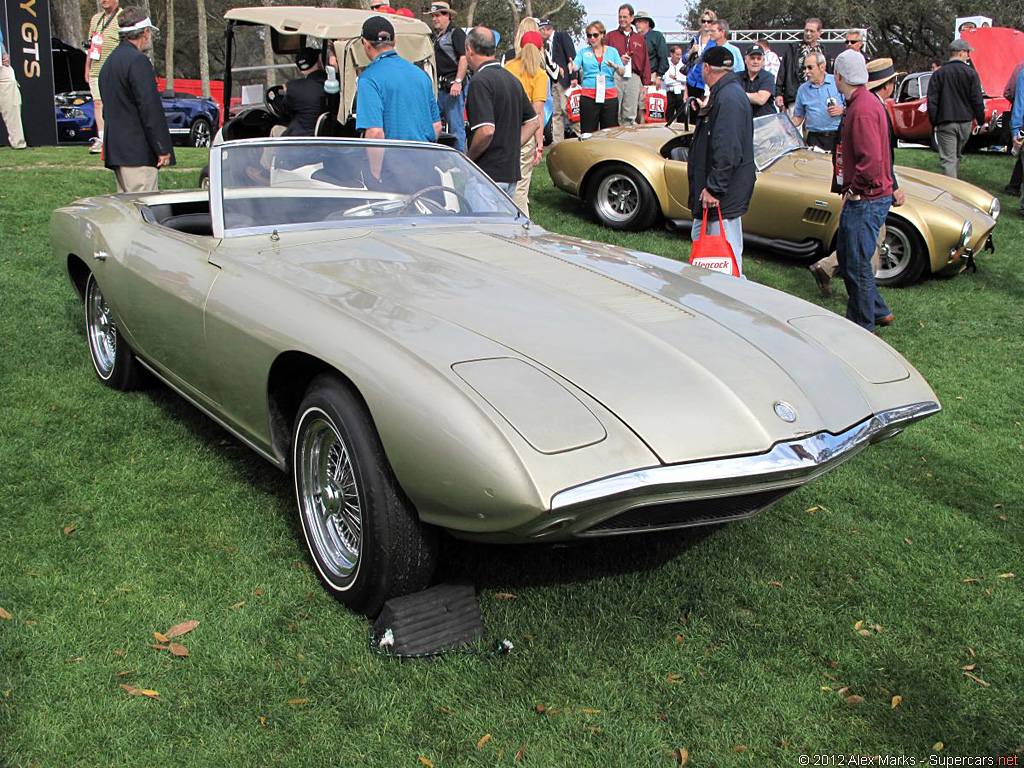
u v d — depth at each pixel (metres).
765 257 8.50
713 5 40.53
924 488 3.81
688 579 2.91
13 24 12.74
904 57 41.06
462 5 45.84
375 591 2.46
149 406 4.13
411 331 2.48
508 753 2.08
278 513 3.18
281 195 3.54
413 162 3.96
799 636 2.62
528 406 2.20
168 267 3.41
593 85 10.86
